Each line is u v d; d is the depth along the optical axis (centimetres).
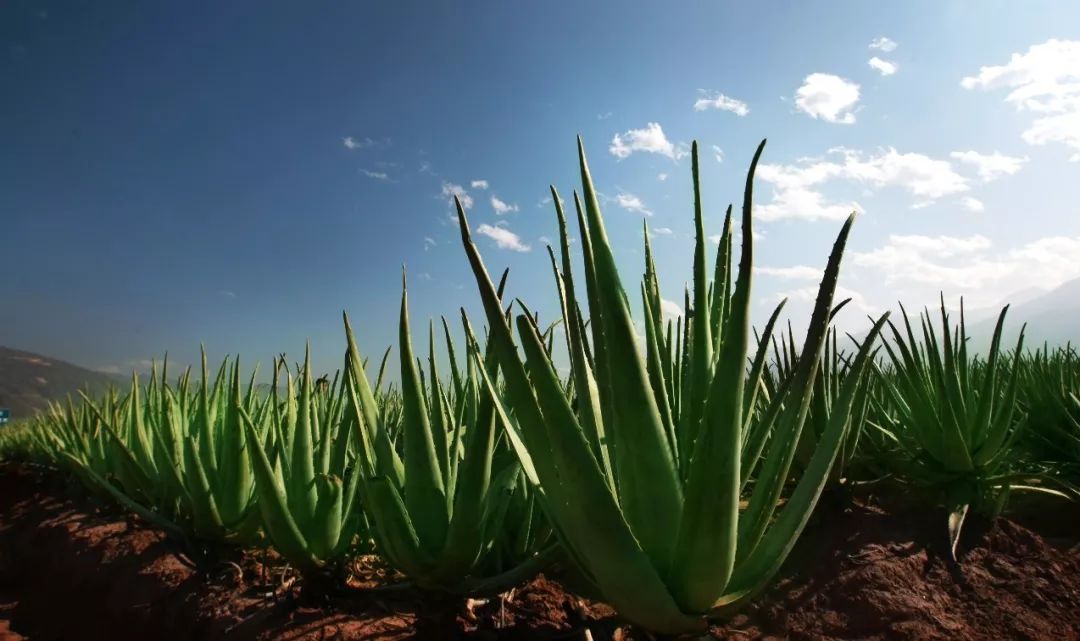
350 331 139
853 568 174
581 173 91
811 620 156
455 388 151
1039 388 302
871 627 151
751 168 84
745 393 97
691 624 89
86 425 387
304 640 142
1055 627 148
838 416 96
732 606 91
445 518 128
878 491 238
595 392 104
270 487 150
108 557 261
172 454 230
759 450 97
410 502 128
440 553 122
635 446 89
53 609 264
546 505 96
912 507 216
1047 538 209
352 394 139
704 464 83
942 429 212
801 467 221
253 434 150
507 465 139
